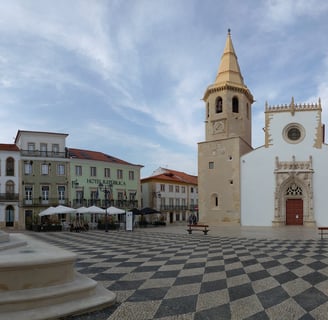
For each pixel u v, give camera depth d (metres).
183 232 27.14
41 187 46.00
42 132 47.16
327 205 33.22
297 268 9.31
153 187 62.56
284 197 34.72
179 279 8.08
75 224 32.88
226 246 15.32
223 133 38.53
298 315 5.45
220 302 6.18
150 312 5.58
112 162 52.91
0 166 43.78
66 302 5.59
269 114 35.81
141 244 16.62
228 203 36.28
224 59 41.31
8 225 43.66
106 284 7.55
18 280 5.49
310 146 34.34
